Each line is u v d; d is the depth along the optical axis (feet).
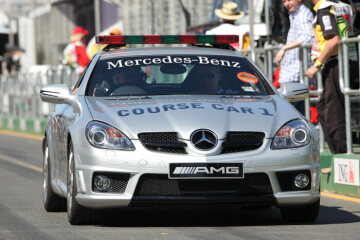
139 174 63.57
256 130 65.05
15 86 221.46
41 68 240.53
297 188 65.51
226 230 64.75
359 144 110.11
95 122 66.13
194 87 73.56
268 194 64.59
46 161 81.97
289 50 104.63
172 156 63.52
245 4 140.15
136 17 176.96
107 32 193.77
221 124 64.85
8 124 230.27
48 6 245.24
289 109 69.15
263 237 61.00
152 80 74.23
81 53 177.06
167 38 80.94
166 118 65.41
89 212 67.31
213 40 81.66
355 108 106.93
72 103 72.90
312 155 66.44
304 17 103.19
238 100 70.54
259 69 77.66
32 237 62.28
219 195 63.87
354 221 70.28
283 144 65.31
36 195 92.17
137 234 62.69
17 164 133.59
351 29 96.27
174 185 63.57
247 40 131.85
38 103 201.46
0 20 294.46
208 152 63.62
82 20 217.15
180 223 69.05
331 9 92.84
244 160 63.77
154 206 64.08
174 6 160.97
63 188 72.28
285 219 69.87
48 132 80.64
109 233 63.41
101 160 64.34
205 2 151.12
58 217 74.38
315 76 105.60
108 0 187.21
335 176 91.25
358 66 94.22
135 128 64.75
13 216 75.20
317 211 68.23
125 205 64.13
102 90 73.26
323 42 94.43
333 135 95.50
